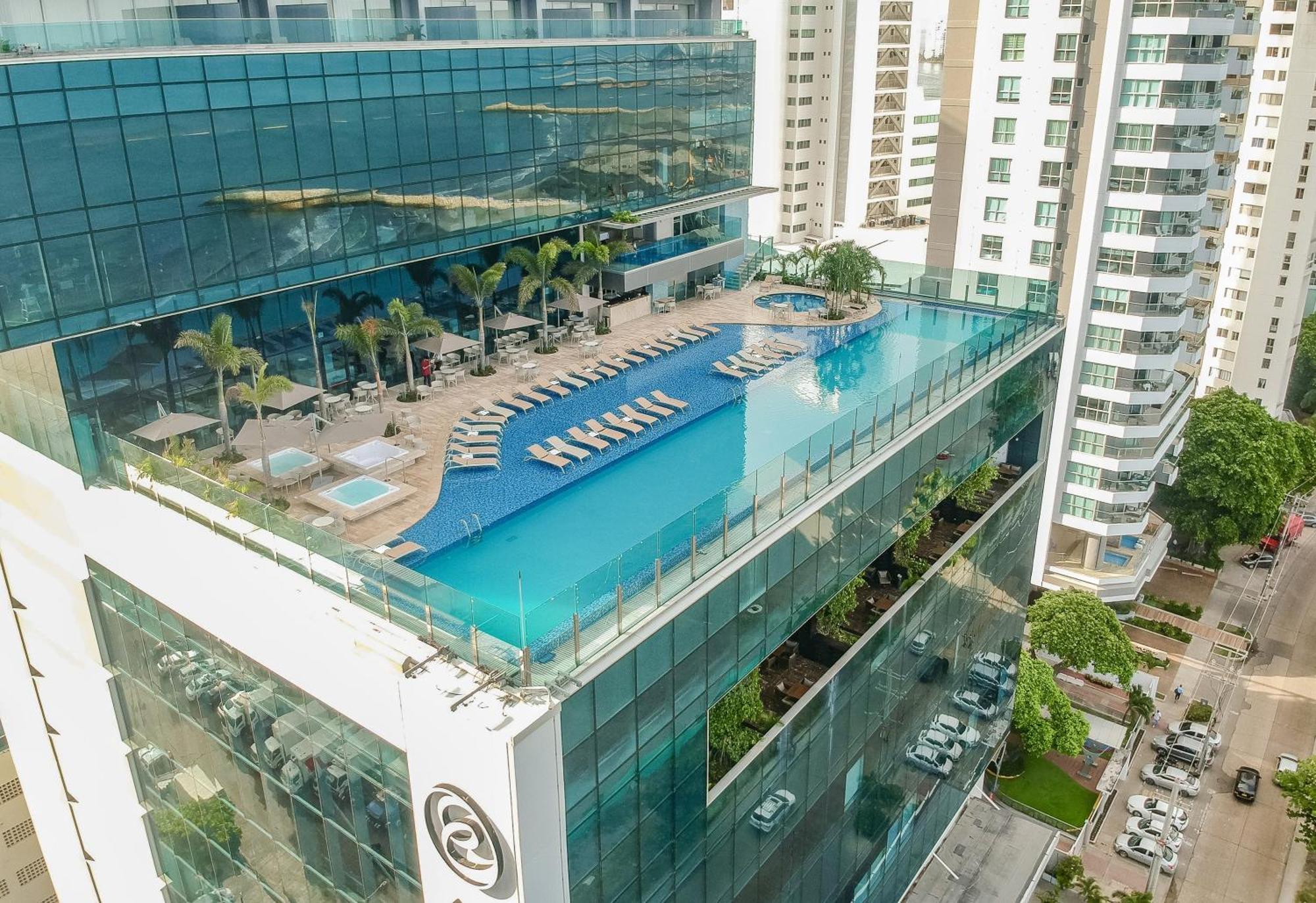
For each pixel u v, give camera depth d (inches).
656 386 1419.8
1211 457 2508.6
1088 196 2153.1
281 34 1139.9
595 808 692.1
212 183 1099.9
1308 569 2751.0
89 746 1047.6
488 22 1385.3
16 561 1016.2
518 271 1626.5
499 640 628.4
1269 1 3002.0
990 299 1673.2
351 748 699.4
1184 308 2177.7
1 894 1288.1
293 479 1063.6
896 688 1214.3
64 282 1001.5
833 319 1712.6
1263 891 1685.5
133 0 1106.1
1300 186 3056.1
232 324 1256.8
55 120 960.9
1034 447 1551.4
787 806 1007.0
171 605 828.6
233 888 929.5
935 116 4667.8
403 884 716.7
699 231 1882.4
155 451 1136.2
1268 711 2161.7
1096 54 2081.7
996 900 1450.5
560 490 1086.4
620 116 1635.1
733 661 837.8
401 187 1302.9
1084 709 2134.6
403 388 1424.7
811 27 4151.1
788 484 880.9
